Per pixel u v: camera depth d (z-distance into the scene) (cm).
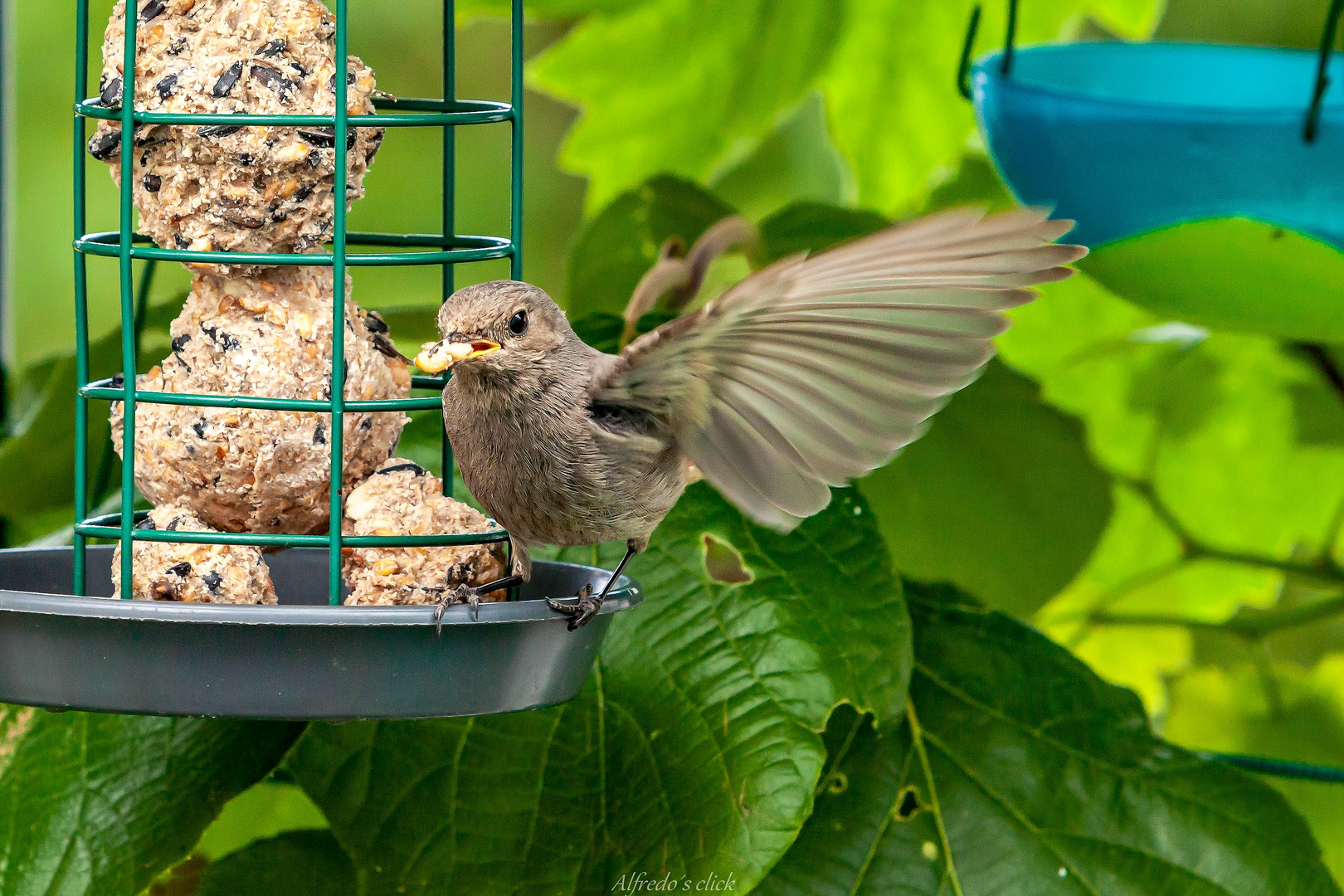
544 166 1446
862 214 929
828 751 781
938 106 1080
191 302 656
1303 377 1084
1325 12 1255
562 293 977
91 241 662
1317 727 1071
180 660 559
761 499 562
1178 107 753
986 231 459
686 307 857
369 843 712
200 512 648
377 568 632
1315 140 740
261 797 910
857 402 541
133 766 720
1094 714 798
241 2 631
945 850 759
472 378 618
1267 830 771
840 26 1054
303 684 563
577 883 699
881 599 750
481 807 716
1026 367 1134
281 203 629
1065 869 757
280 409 621
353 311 673
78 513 661
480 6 1023
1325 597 1088
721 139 1095
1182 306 764
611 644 739
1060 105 778
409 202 1398
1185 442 1126
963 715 796
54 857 700
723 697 719
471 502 783
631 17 1036
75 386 894
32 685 573
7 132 984
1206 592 1133
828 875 751
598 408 615
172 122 616
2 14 973
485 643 580
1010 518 995
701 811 694
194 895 782
